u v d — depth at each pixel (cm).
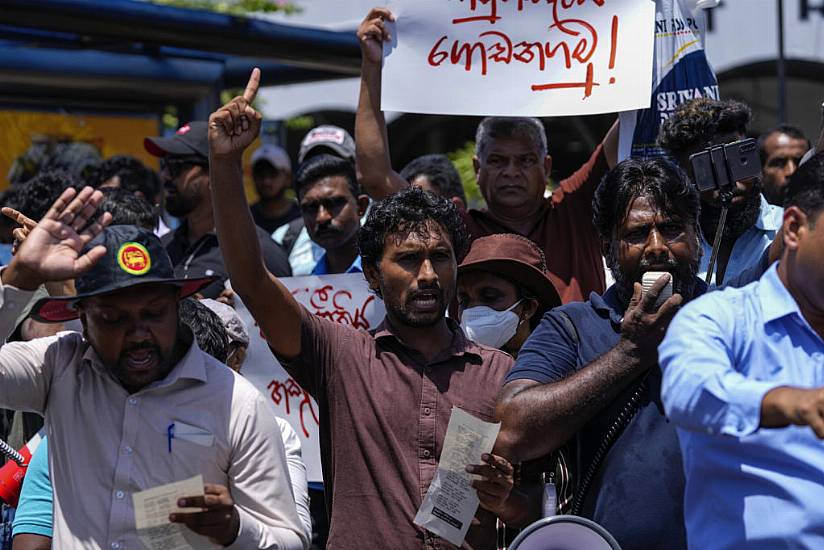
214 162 491
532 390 446
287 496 463
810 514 351
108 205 696
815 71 2006
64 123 1224
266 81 1362
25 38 1174
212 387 459
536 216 720
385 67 662
